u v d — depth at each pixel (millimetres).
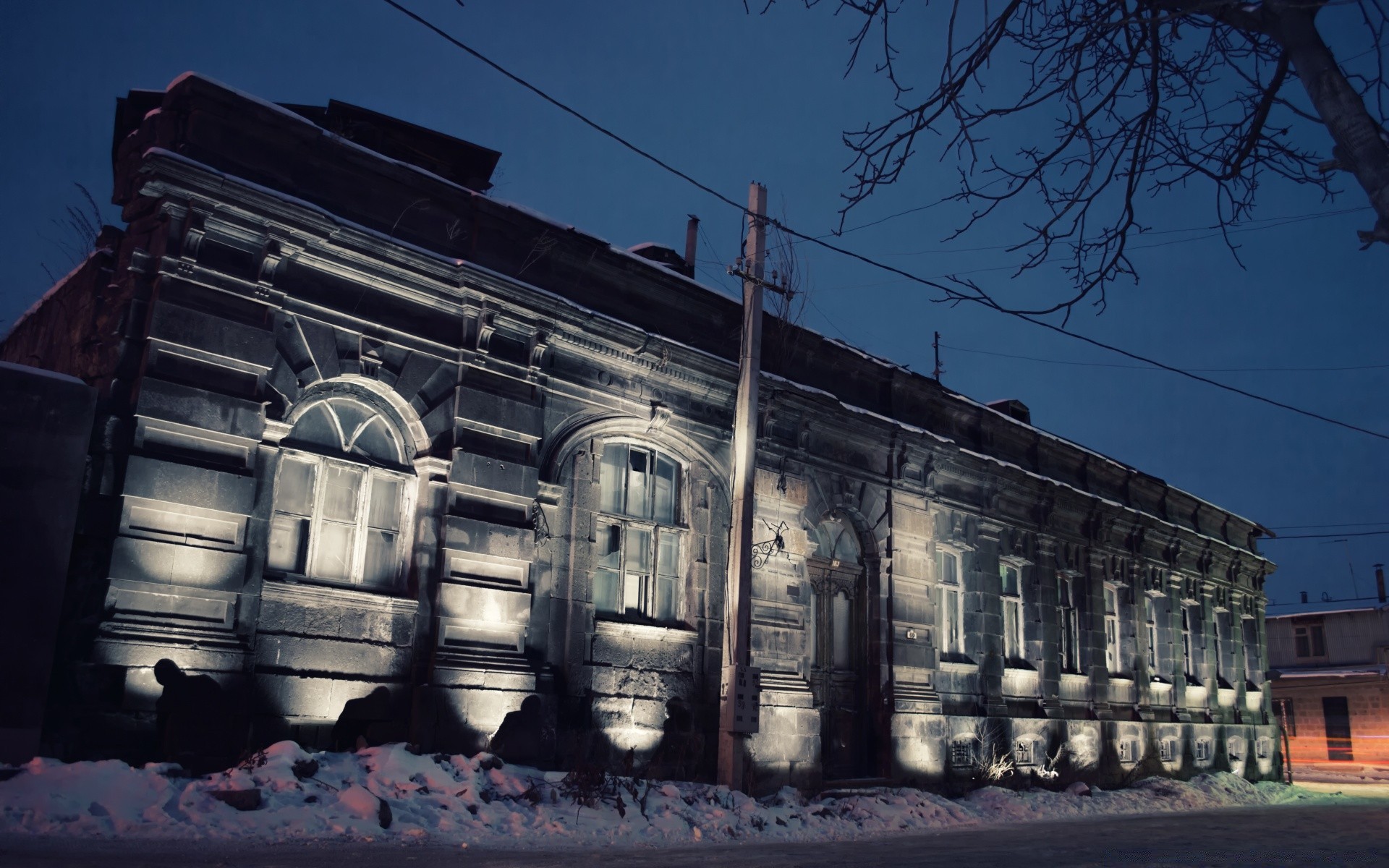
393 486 13578
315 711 12086
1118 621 27859
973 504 22891
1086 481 28062
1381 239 4934
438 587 13289
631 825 11648
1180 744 28922
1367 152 4957
